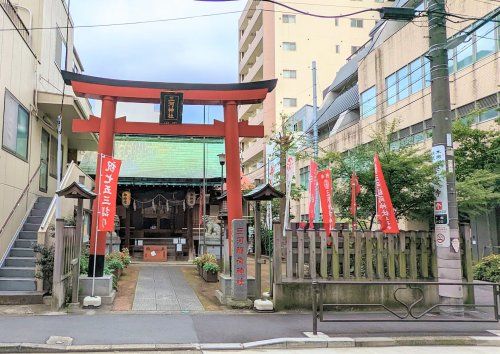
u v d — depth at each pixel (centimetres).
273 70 4697
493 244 1859
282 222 1290
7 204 1243
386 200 1081
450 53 2156
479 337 846
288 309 1045
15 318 900
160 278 1542
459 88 2067
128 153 2369
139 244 2230
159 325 882
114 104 1221
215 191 2350
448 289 1039
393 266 1089
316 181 1195
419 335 852
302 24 4791
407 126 2472
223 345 762
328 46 4812
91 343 744
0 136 1193
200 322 919
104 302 1072
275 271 1050
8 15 1249
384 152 1216
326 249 1076
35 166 1513
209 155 2422
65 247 1046
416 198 1188
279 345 781
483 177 1460
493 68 1848
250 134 1292
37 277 1045
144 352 730
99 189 1091
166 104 1212
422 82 2347
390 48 2703
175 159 2370
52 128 1719
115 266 1393
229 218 1227
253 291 1148
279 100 4653
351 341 802
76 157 2186
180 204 2320
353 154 1296
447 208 1059
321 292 851
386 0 4944
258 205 1112
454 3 2089
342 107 3534
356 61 3544
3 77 1217
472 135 1647
